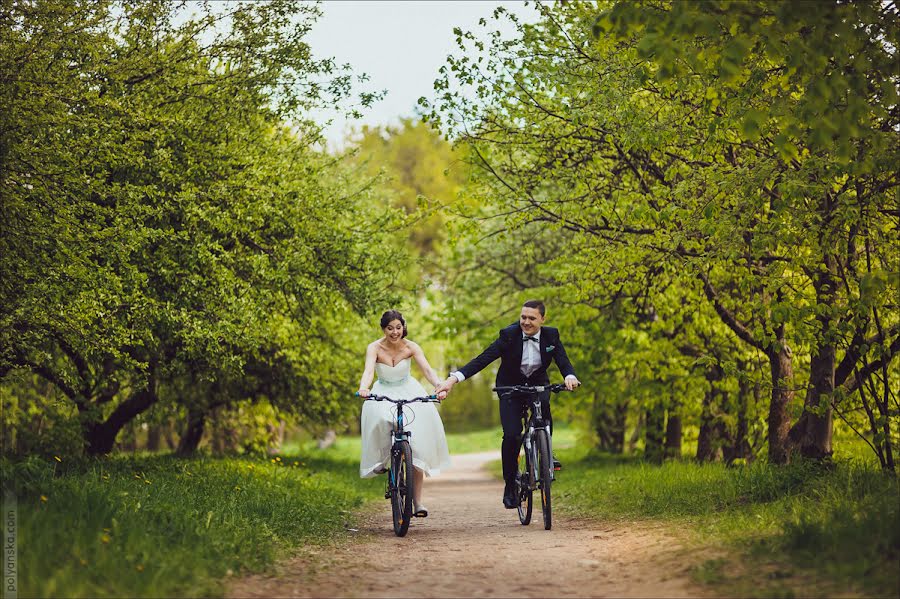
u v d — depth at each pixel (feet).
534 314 33.73
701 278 46.80
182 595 20.03
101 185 41.14
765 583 19.93
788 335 38.04
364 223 63.98
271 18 47.96
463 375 33.19
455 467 132.05
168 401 78.95
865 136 26.81
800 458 38.63
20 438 64.64
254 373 81.46
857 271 38.32
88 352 43.86
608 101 42.16
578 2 45.88
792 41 24.71
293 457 97.71
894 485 28.76
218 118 49.16
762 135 35.04
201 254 45.88
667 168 47.24
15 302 37.52
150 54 46.24
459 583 22.21
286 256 52.60
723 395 66.90
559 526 34.53
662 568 22.85
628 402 86.79
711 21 23.76
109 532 23.75
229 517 30.81
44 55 37.17
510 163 54.90
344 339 88.12
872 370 38.27
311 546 29.12
